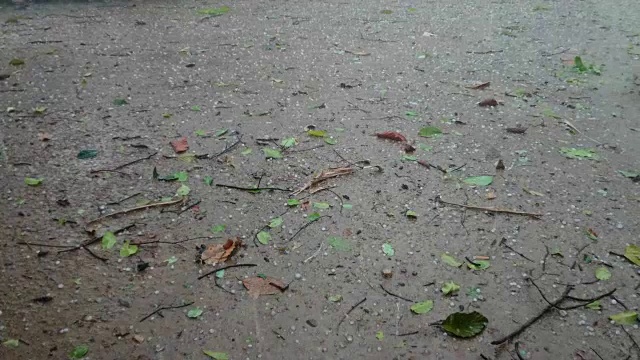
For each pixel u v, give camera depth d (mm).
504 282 2047
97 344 1785
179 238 2244
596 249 2207
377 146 2898
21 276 2039
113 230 2273
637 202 2482
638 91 3582
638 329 1860
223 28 4664
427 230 2299
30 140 2883
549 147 2920
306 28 4715
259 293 1986
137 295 1975
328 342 1804
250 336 1821
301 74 3762
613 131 3090
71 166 2678
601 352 1776
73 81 3555
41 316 1882
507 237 2268
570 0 5746
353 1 5609
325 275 2072
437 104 3375
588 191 2561
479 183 2596
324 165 2729
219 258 2129
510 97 3482
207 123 3096
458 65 3975
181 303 1943
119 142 2891
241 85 3574
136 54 4023
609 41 4512
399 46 4328
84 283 2020
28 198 2445
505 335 1832
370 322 1879
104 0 5371
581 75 3834
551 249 2207
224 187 2559
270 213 2389
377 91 3529
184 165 2713
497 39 4527
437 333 1841
